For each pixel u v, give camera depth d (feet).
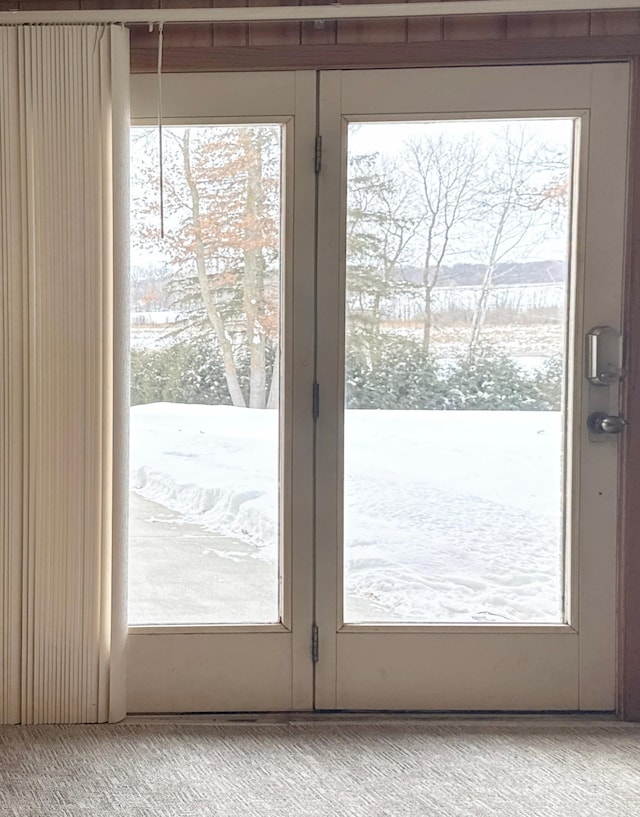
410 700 7.15
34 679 6.93
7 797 5.71
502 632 7.11
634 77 6.82
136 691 7.14
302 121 6.95
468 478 7.20
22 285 6.81
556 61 6.86
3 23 6.72
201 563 7.23
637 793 5.77
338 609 7.13
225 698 7.16
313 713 7.16
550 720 7.03
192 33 6.89
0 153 6.74
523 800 5.67
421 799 5.68
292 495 7.11
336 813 5.50
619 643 7.07
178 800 5.66
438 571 7.21
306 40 6.88
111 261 6.82
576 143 6.95
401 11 6.69
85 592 6.91
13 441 6.85
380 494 7.20
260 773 6.05
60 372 6.83
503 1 6.66
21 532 6.90
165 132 7.03
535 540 7.20
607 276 6.98
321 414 7.09
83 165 6.73
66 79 6.71
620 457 7.03
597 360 6.92
